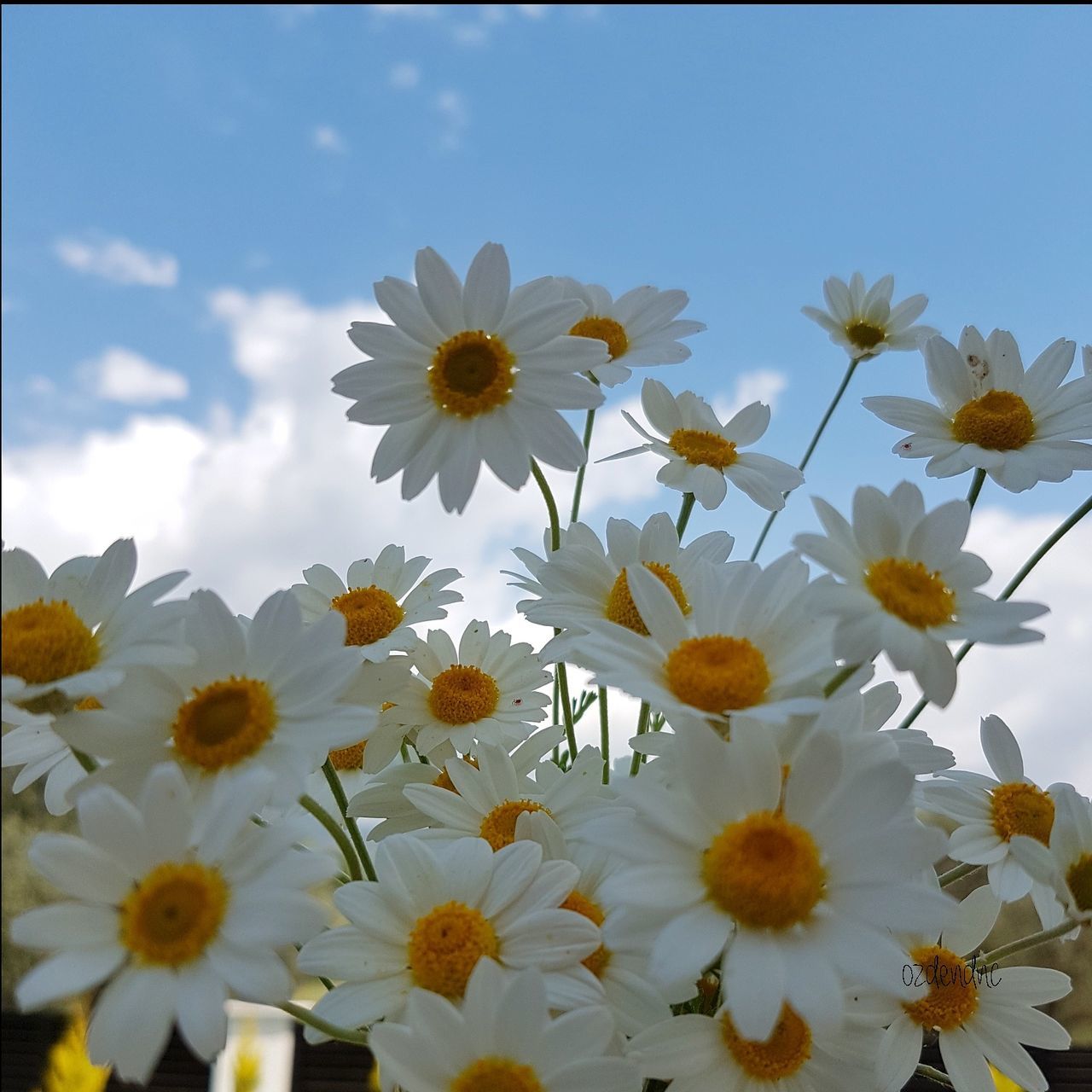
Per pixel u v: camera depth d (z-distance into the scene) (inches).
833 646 5.2
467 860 6.0
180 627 5.8
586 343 6.5
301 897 5.0
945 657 5.2
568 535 7.7
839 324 10.5
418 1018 5.2
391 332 6.7
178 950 4.9
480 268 6.7
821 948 4.9
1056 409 7.7
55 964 4.9
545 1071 5.1
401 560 8.8
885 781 5.2
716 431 8.7
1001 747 7.2
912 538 5.6
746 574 5.9
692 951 4.8
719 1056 5.8
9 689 5.2
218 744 5.5
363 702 7.3
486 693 8.3
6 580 5.9
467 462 6.5
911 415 7.9
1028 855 6.0
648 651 5.7
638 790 5.2
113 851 5.1
